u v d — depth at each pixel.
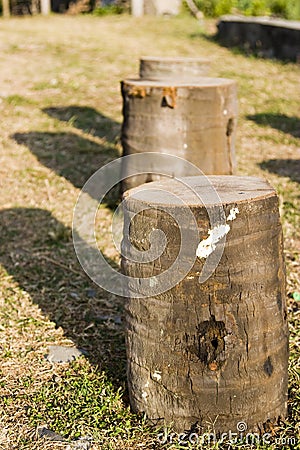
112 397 3.61
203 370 3.14
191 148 5.77
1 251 5.82
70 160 8.16
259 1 16.31
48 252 5.78
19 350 4.23
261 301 3.14
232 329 3.11
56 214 6.65
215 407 3.18
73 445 3.29
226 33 14.55
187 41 14.66
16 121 9.55
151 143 5.81
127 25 16.66
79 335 4.41
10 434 3.40
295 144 8.88
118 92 10.94
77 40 14.50
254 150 8.60
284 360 3.32
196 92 5.66
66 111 10.02
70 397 3.66
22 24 17.03
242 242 3.06
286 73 12.13
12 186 7.38
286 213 6.44
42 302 4.88
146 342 3.24
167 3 18.41
